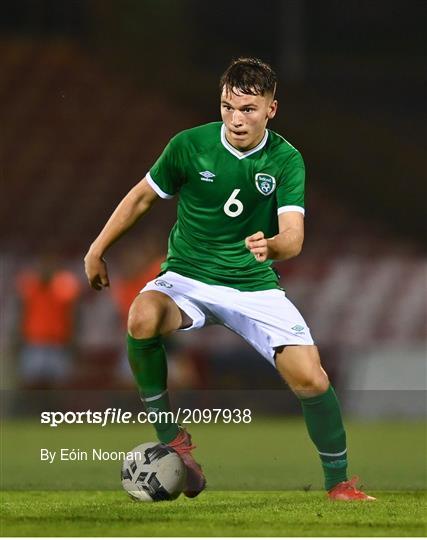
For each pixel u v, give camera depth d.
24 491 23.62
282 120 79.06
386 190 76.88
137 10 80.69
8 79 77.88
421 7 82.06
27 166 72.19
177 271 22.08
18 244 66.50
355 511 19.22
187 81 79.88
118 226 21.64
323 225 69.31
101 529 16.70
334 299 62.12
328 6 81.88
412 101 82.12
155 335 21.19
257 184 21.42
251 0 81.00
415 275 63.41
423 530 16.89
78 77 78.38
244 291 21.83
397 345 57.53
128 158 73.88
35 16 83.12
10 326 59.88
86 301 60.31
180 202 22.17
